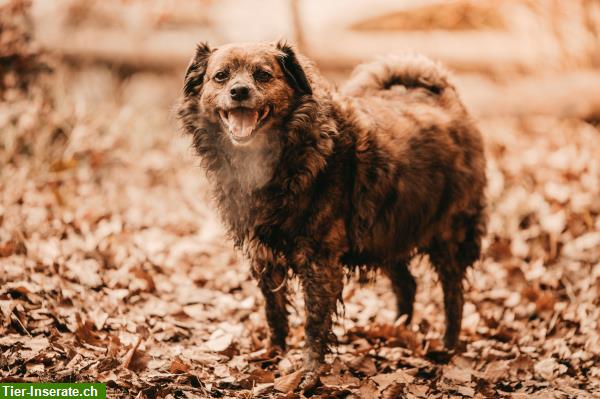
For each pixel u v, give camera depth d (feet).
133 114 33.14
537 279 21.48
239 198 15.66
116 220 23.08
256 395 14.03
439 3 43.04
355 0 44.60
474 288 21.59
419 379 15.47
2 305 15.43
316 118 15.12
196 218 25.98
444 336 18.66
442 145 17.56
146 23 39.73
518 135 34.22
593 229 23.77
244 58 15.11
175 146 31.83
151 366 14.48
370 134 15.92
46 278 17.84
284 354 16.89
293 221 15.28
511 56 39.04
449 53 39.37
